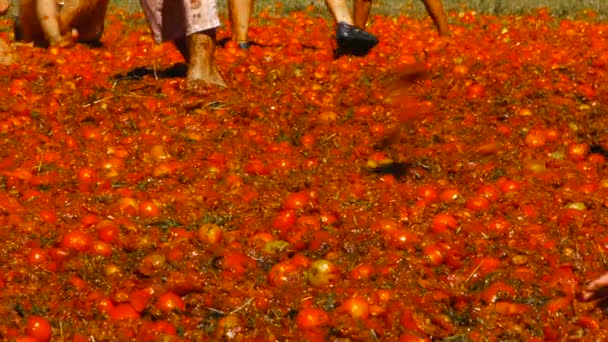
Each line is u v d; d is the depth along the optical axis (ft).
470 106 18.01
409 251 12.94
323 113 17.72
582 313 11.71
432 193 14.49
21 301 11.91
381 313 11.62
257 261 12.89
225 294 12.10
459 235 13.26
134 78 19.84
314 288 12.26
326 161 16.07
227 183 15.03
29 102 18.08
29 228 13.47
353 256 12.91
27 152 16.15
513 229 13.35
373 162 15.85
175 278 12.25
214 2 19.11
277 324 11.63
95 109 17.71
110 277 12.46
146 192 14.82
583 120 17.31
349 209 13.98
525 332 11.50
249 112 17.76
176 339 11.26
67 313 11.74
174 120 17.40
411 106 17.97
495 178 15.29
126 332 11.44
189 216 14.06
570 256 12.77
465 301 11.96
